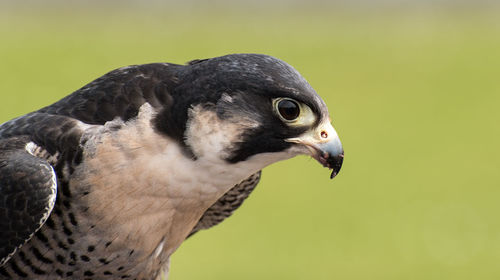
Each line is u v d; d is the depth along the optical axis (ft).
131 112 16.16
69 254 16.56
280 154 16.35
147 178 16.11
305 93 15.89
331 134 16.19
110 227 16.38
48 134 16.12
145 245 16.88
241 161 16.34
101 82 16.65
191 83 16.08
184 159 16.19
